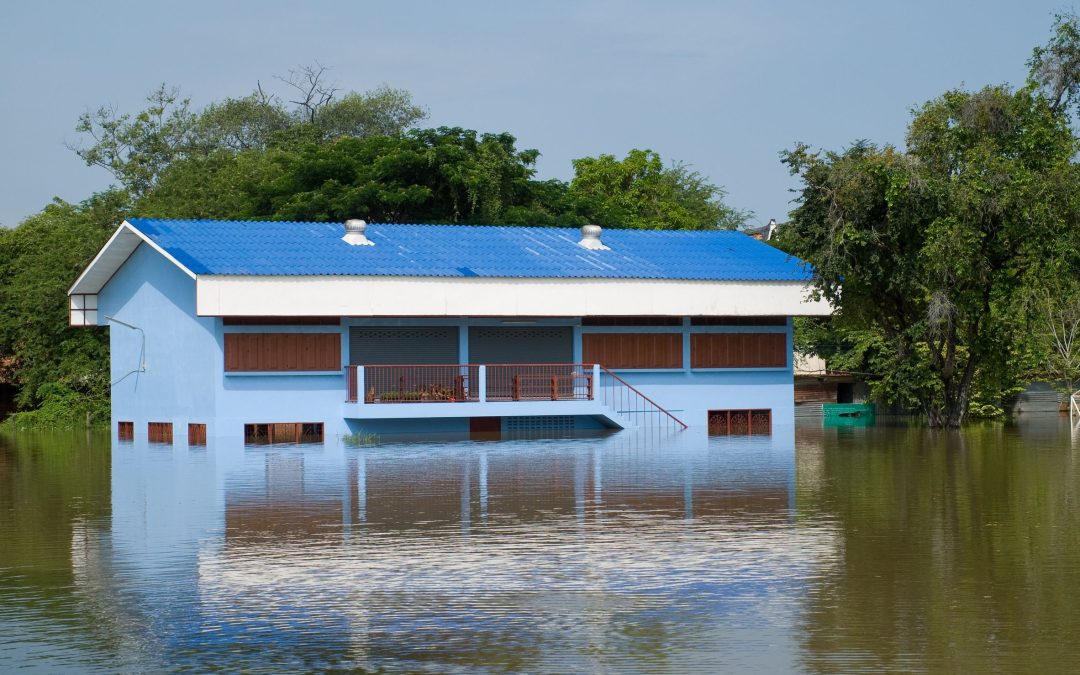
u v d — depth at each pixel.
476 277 40.50
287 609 13.67
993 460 29.58
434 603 13.90
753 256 46.34
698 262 44.81
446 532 18.53
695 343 44.38
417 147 58.28
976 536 17.77
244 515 20.42
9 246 59.94
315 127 86.19
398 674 11.41
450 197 57.78
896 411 56.66
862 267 40.94
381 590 14.55
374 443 37.22
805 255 42.16
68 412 52.62
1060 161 39.38
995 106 40.16
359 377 39.44
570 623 13.03
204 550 17.09
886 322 44.88
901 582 14.73
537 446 35.50
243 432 39.16
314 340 40.00
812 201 41.69
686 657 11.80
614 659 11.78
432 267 40.84
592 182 76.75
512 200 60.72
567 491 23.50
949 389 43.62
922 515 19.89
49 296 54.34
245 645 12.31
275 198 59.53
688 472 27.05
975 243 38.62
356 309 39.16
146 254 43.06
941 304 39.78
